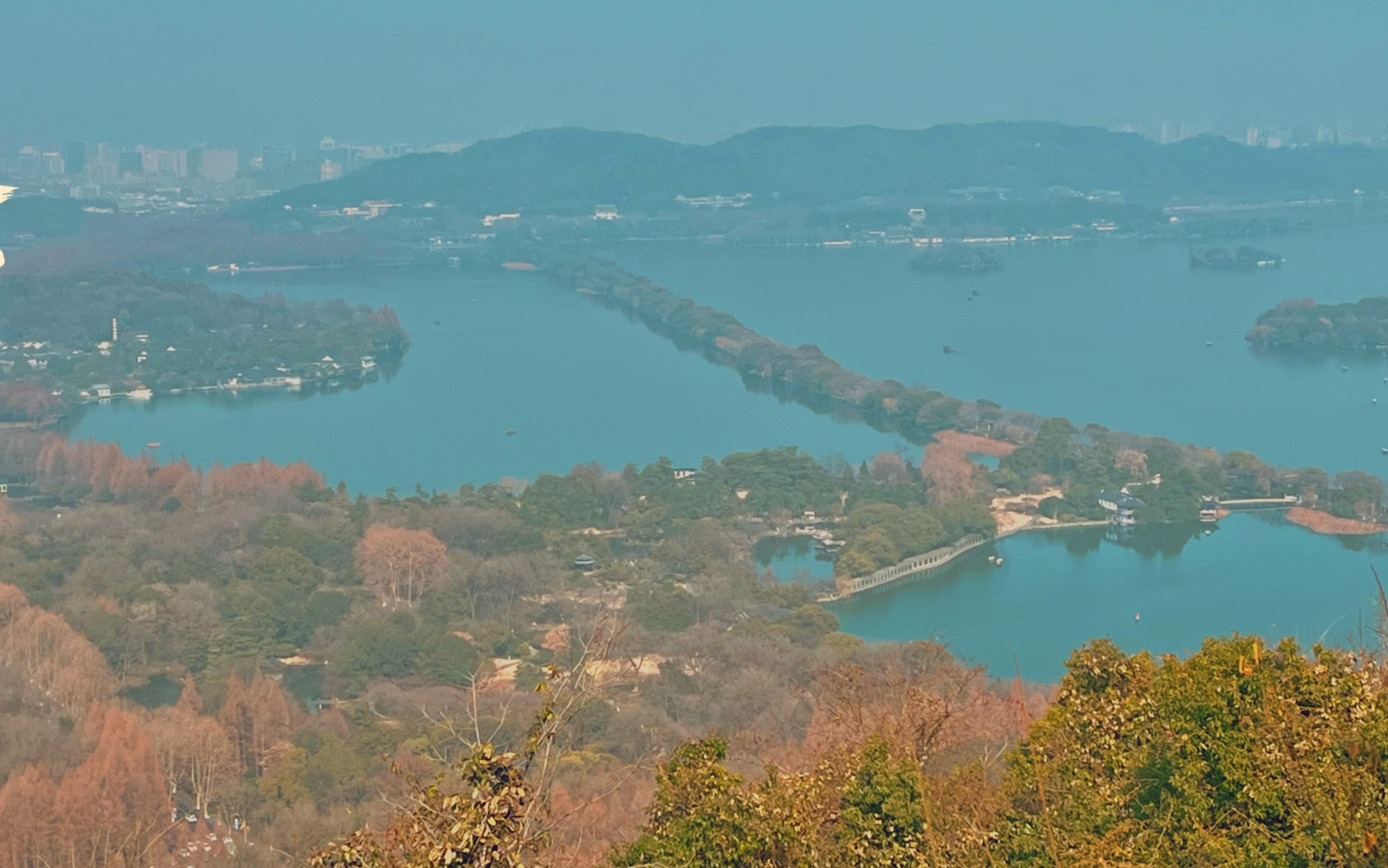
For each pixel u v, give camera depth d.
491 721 123.69
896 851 60.41
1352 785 51.19
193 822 113.00
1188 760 57.59
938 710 77.19
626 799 96.25
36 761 115.56
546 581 185.75
